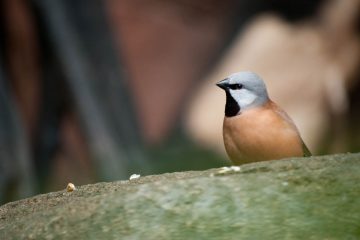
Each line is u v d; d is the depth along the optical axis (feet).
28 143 48.19
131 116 56.13
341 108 55.16
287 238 17.88
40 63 55.72
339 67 55.26
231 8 70.18
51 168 55.26
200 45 71.46
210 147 57.06
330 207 18.37
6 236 19.04
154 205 18.65
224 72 58.08
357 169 19.21
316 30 56.13
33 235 18.72
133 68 70.49
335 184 18.79
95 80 55.06
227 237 17.97
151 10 72.54
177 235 18.06
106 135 54.13
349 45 55.16
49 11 54.08
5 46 55.47
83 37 55.36
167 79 70.13
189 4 74.69
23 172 44.60
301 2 58.13
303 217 18.22
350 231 17.97
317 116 54.85
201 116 58.44
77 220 18.72
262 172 19.47
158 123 66.54
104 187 21.20
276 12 60.90
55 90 55.57
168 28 72.23
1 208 21.35
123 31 71.41
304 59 55.67
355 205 18.35
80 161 55.26
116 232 18.30
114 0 71.26
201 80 69.87
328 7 55.88
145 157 55.21
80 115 54.44
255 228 18.07
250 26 62.03
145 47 71.31
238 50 58.29
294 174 19.10
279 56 56.03
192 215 18.40
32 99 55.98
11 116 45.57
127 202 18.81
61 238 18.43
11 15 55.21
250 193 18.69
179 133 61.57
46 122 55.98
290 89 55.21
